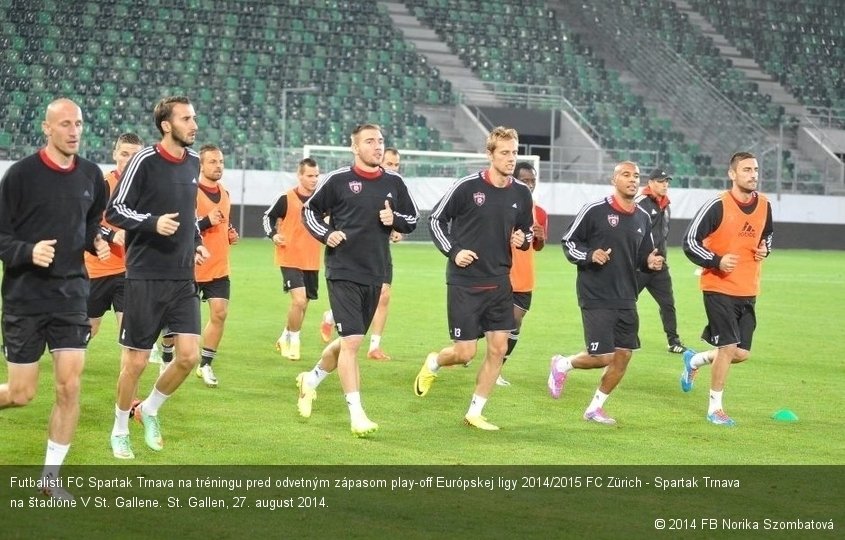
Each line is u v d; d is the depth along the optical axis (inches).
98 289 396.8
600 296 347.9
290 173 1391.5
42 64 1456.7
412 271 979.3
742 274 354.6
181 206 289.1
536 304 734.5
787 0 2000.5
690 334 602.5
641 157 1610.5
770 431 340.2
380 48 1665.8
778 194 1545.3
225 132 1462.8
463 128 1593.3
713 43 1898.4
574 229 348.8
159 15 1577.3
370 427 312.7
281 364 458.6
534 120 1611.7
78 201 251.8
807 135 1729.8
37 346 250.2
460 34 1760.6
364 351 506.0
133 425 324.2
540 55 1766.7
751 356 515.2
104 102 1446.9
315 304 714.2
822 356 517.0
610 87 1742.1
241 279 842.2
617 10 1878.7
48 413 335.0
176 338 291.3
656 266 356.2
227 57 1569.9
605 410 372.8
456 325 338.3
